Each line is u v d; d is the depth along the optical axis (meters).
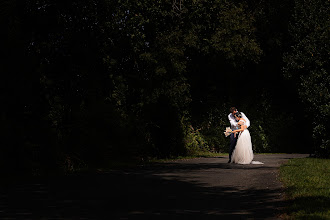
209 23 24.05
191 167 16.73
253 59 25.94
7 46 14.41
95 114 17.58
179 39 23.27
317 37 19.48
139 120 21.48
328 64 19.55
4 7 13.99
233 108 18.11
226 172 14.54
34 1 15.66
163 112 23.45
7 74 14.46
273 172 13.89
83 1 17.23
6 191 10.42
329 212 7.22
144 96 21.92
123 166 17.20
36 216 7.58
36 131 14.93
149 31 22.61
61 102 15.98
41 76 15.48
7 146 13.95
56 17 16.47
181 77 23.12
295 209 7.59
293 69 20.41
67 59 17.23
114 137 18.73
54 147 15.18
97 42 18.34
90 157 16.92
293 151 30.86
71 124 16.34
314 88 19.39
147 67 22.03
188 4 23.19
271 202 8.77
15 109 14.66
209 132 29.52
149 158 21.23
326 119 19.33
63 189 10.74
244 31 24.94
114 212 7.92
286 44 29.88
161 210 8.10
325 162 16.59
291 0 28.67
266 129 30.64
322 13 19.62
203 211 8.00
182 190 10.58
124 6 19.88
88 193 10.12
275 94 30.88
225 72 30.03
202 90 29.84
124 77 21.25
